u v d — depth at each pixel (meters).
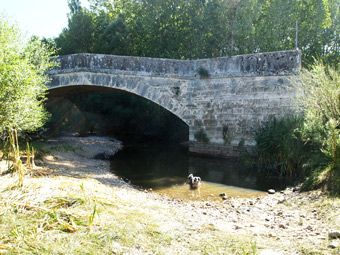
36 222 3.34
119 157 13.46
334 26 20.27
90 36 23.98
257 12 17.56
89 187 5.02
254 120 11.10
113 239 3.18
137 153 14.99
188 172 9.80
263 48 18.14
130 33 21.53
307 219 4.39
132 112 23.09
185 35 19.16
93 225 3.46
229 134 11.66
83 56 12.56
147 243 3.16
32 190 4.14
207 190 7.44
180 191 7.34
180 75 12.43
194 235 3.47
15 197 3.86
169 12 19.36
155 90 12.46
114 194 5.04
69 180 5.55
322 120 6.97
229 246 3.16
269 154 9.47
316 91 7.18
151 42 20.14
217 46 17.97
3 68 5.72
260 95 10.98
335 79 7.13
